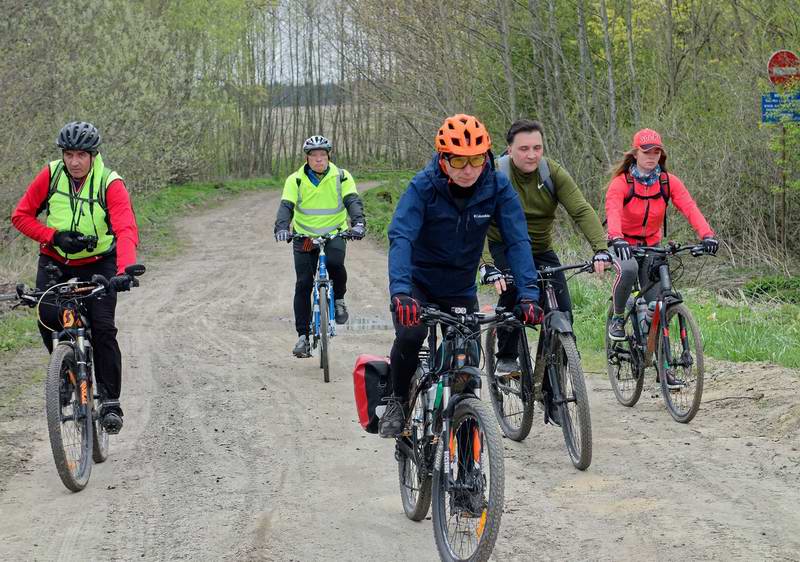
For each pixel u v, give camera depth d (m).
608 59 17.92
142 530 4.67
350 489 5.29
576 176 18.64
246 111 57.16
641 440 6.09
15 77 15.89
